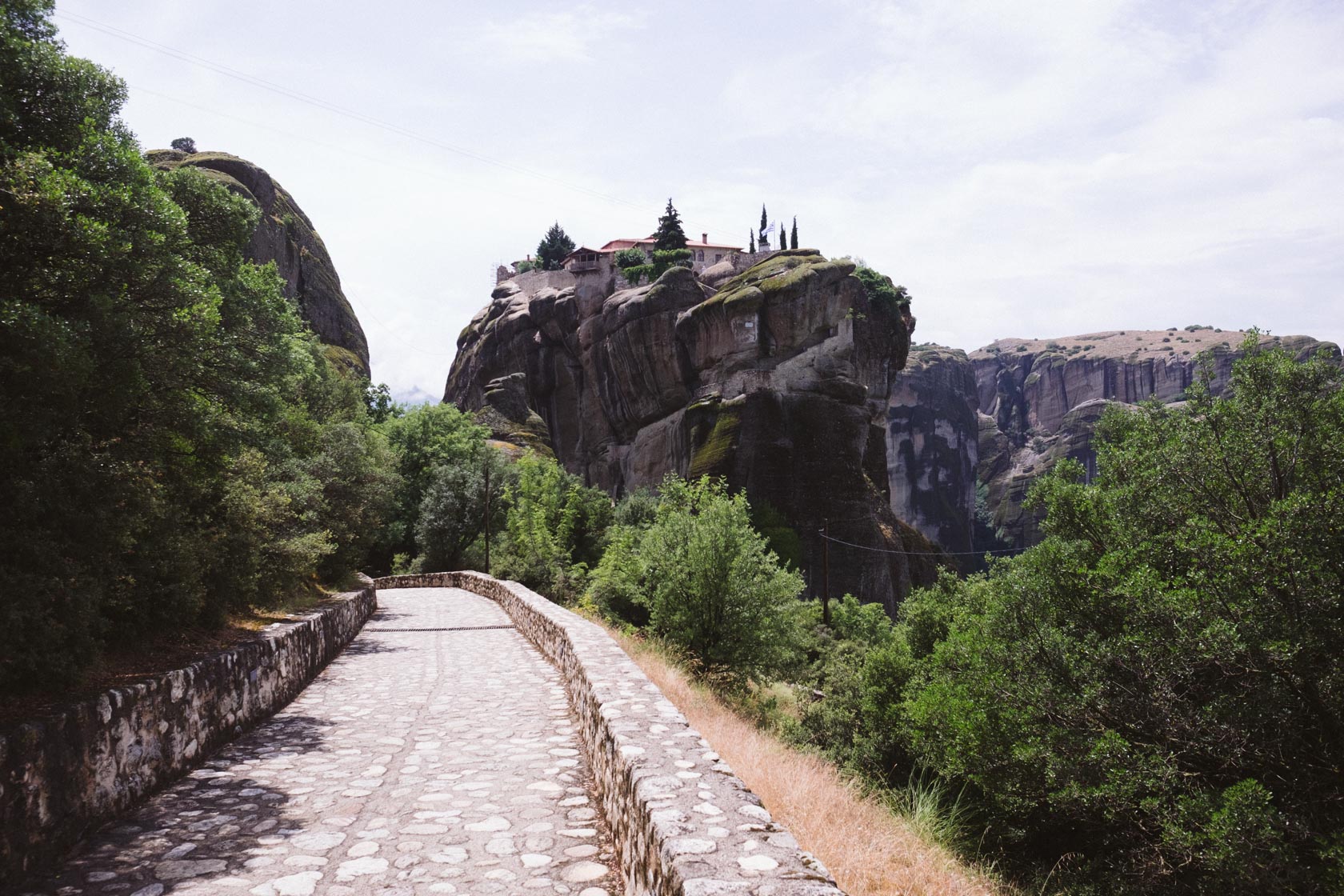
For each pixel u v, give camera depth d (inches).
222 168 2625.5
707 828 137.3
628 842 173.6
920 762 587.2
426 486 2138.3
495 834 208.5
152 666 284.7
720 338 3260.3
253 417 372.2
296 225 2974.9
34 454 244.4
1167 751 395.5
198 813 228.4
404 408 2571.4
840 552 2960.1
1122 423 565.3
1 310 198.1
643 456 3558.1
